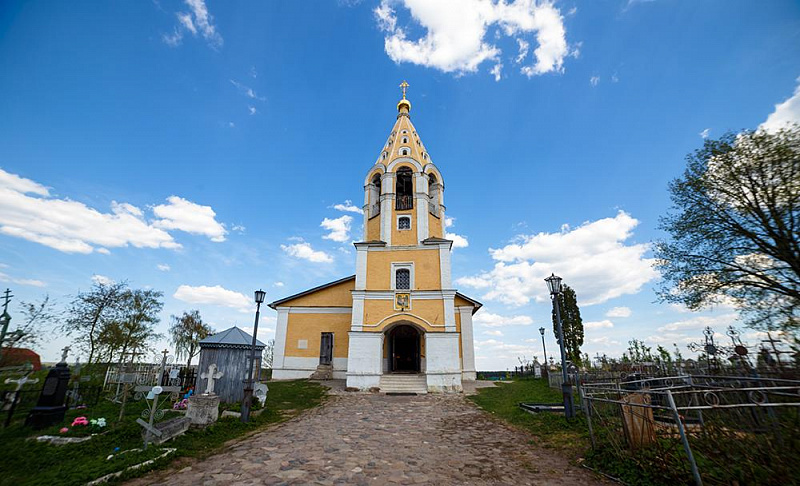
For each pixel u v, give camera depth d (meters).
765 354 11.42
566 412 10.11
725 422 6.00
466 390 19.61
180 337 30.28
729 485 4.87
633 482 5.63
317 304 25.91
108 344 22.09
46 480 6.00
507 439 9.05
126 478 6.31
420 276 21.12
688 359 19.38
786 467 4.74
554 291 10.92
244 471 6.77
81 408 12.40
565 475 6.36
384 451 8.09
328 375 23.48
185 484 6.14
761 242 14.07
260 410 12.43
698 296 15.53
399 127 26.92
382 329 20.12
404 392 18.50
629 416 6.64
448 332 19.69
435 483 6.17
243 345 13.76
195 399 9.86
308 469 6.88
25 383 12.77
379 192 25.45
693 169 15.55
